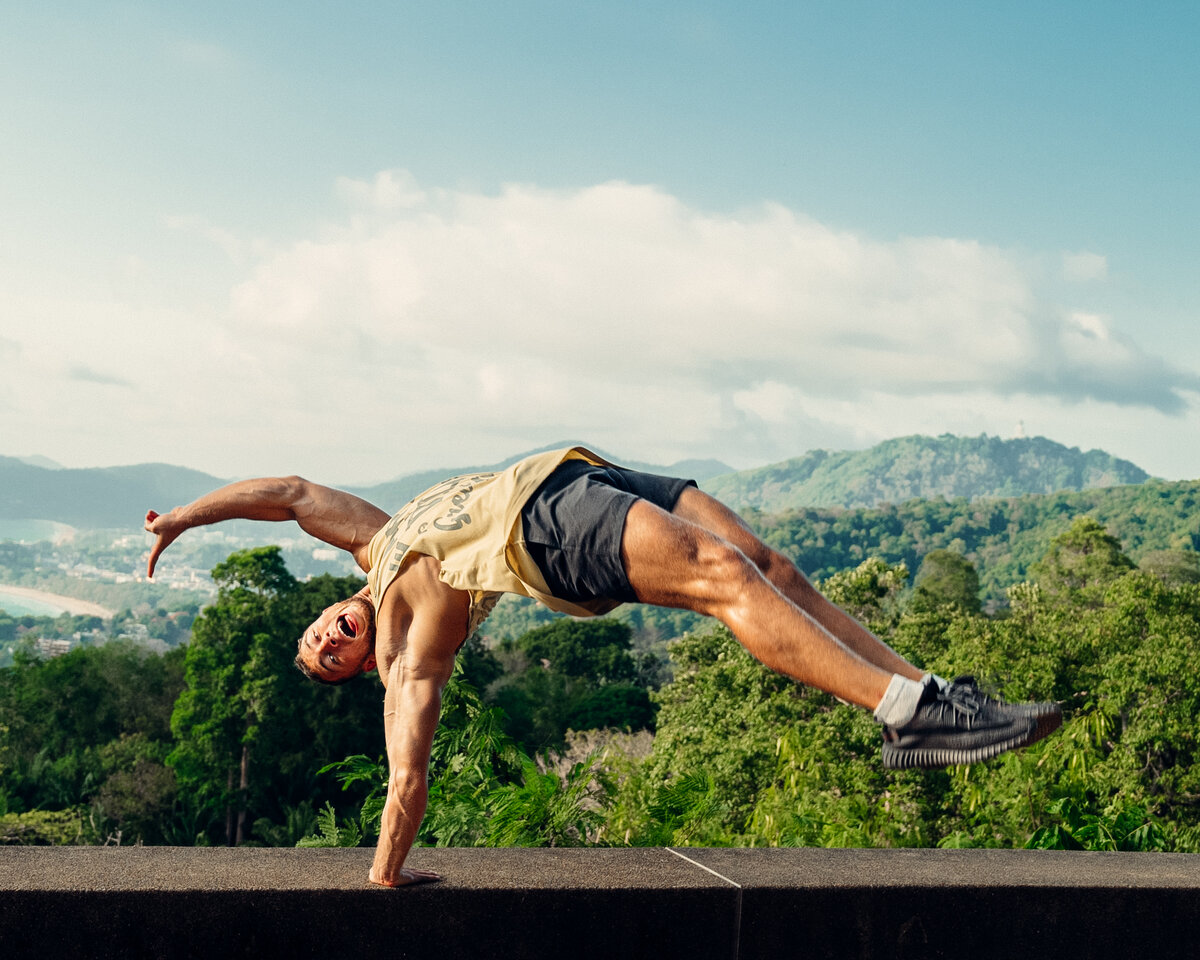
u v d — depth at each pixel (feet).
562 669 231.91
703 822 14.58
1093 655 78.33
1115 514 591.37
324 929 7.07
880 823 26.81
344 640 8.50
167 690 182.39
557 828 13.80
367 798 14.37
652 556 7.04
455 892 7.18
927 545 640.17
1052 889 7.65
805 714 80.07
